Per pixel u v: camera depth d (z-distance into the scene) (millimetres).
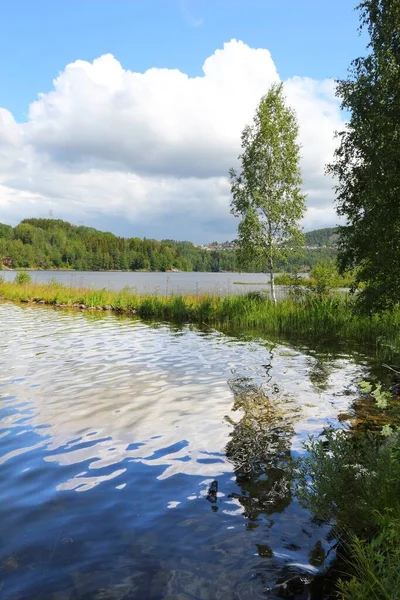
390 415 6922
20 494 4570
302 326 18203
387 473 3713
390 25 11562
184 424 6773
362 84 12102
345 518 3779
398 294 11828
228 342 15609
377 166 11469
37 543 3719
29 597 3068
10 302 33188
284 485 4824
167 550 3650
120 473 5090
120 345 14516
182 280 84812
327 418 7043
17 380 9414
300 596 3139
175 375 10141
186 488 4754
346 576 3334
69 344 14531
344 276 17453
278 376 10141
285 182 25172
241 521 4121
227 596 3119
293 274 23594
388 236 11422
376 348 14250
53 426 6625
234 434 6348
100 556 3555
